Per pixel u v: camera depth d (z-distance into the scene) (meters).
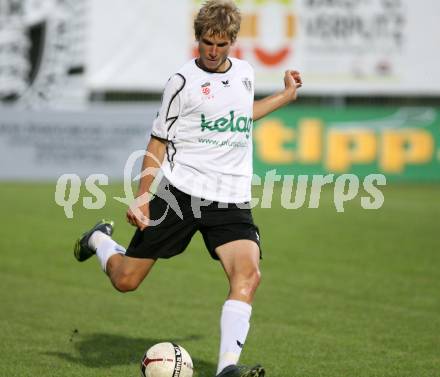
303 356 23.30
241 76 19.61
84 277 34.44
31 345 24.02
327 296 31.45
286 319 27.77
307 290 32.47
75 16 69.44
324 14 71.81
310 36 71.75
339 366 22.30
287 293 31.89
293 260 38.62
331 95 72.88
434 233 46.59
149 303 29.97
